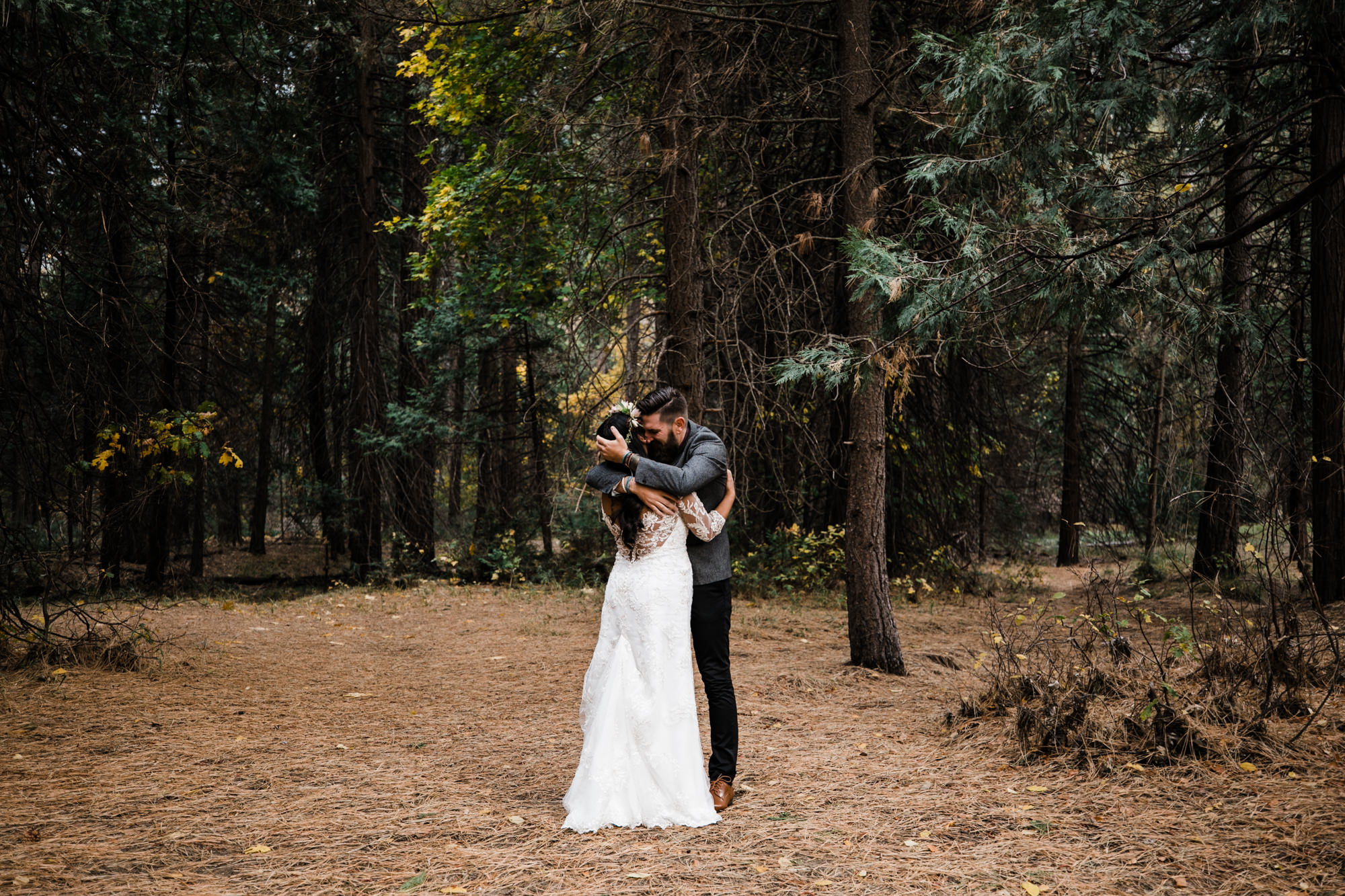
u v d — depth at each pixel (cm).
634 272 989
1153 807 340
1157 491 1211
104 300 680
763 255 902
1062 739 411
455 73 1073
